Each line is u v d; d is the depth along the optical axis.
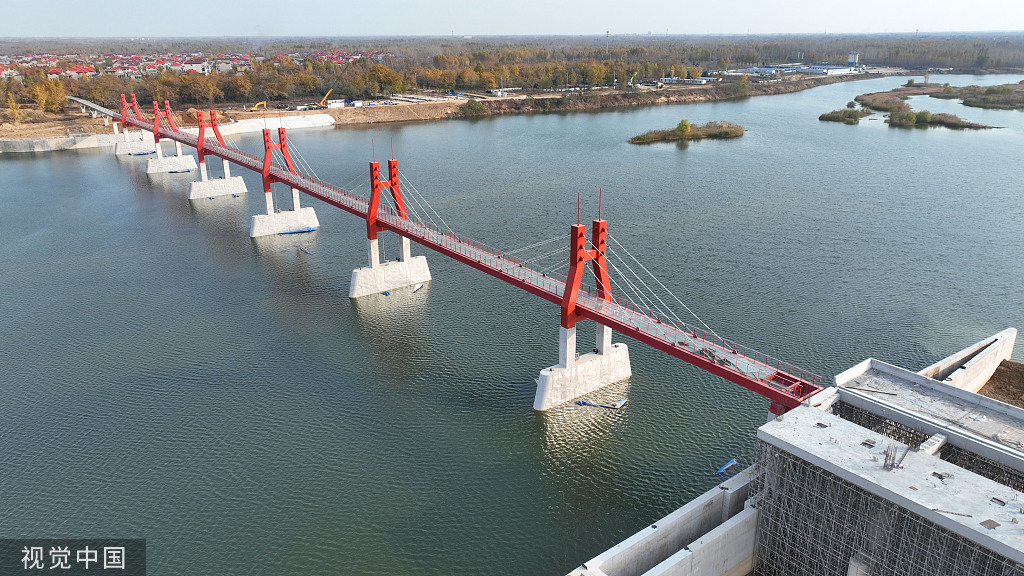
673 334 71.06
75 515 64.06
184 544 60.50
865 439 52.22
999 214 153.50
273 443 74.31
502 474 69.00
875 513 49.56
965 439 52.62
